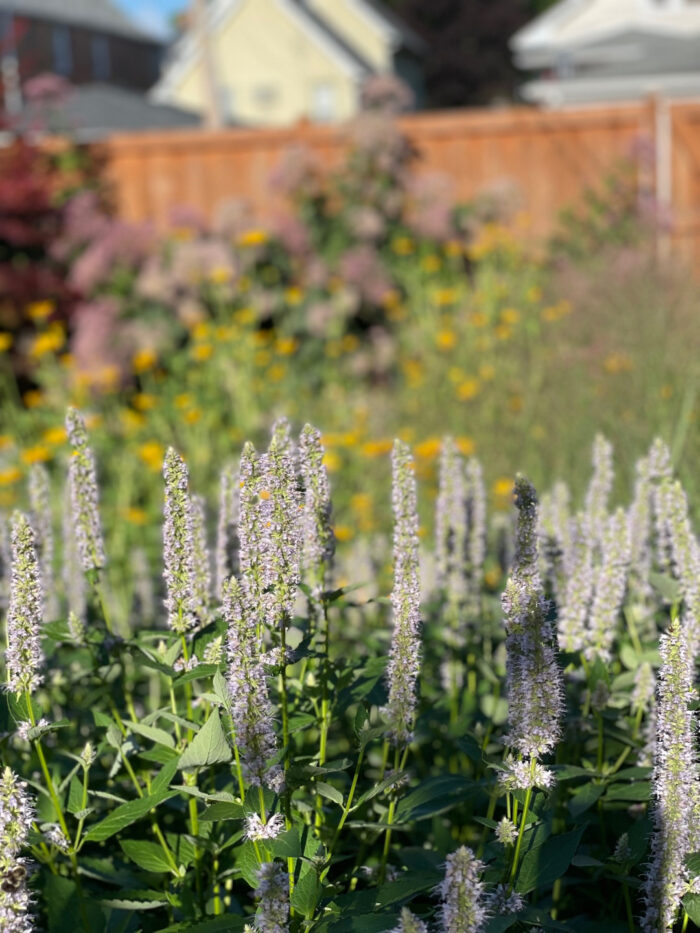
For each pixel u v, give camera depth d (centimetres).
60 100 1288
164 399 859
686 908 199
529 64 2416
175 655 240
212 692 238
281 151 1217
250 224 1015
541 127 1186
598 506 319
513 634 199
